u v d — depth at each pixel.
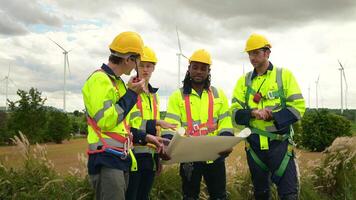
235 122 5.84
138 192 5.07
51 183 6.06
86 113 4.10
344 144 8.45
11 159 6.53
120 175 3.94
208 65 5.53
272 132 5.67
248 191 7.68
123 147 4.00
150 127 5.02
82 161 6.76
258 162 5.80
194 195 5.61
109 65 4.12
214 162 5.46
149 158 4.96
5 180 5.93
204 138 4.61
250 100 5.85
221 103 5.63
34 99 18.45
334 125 18.77
